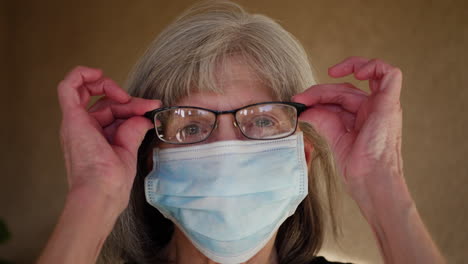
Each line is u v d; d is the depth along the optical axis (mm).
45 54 5781
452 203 4605
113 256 1782
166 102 1512
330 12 5012
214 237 1486
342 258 4523
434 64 4738
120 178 1335
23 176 5750
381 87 1311
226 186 1467
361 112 1389
